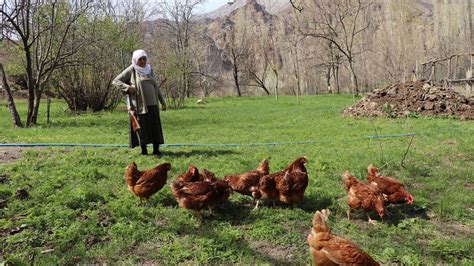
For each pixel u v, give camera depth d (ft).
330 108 81.10
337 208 21.45
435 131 43.78
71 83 81.41
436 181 25.91
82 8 70.49
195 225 19.12
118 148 36.73
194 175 21.39
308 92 181.37
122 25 88.89
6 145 37.50
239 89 188.85
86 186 23.98
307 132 47.75
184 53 134.82
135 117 31.68
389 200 20.53
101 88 84.84
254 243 17.74
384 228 19.21
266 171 22.67
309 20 162.81
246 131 50.19
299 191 20.92
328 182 25.70
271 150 35.94
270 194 21.22
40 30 61.93
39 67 61.05
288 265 15.88
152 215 20.22
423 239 18.25
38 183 24.39
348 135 44.50
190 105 104.32
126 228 18.47
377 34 152.35
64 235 17.62
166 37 164.14
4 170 27.20
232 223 19.65
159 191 23.35
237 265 15.81
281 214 20.43
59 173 26.48
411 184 25.75
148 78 31.42
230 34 188.34
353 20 143.84
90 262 15.96
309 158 31.78
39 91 59.36
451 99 58.65
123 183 25.07
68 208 20.36
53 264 15.49
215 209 21.21
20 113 78.95
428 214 20.99
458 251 16.69
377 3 158.30
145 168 28.66
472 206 22.06
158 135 32.60
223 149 36.50
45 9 61.41
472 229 19.38
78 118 68.39
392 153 32.96
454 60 126.31
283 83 189.57
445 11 146.61
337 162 30.19
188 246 17.11
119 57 88.94
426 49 140.97
